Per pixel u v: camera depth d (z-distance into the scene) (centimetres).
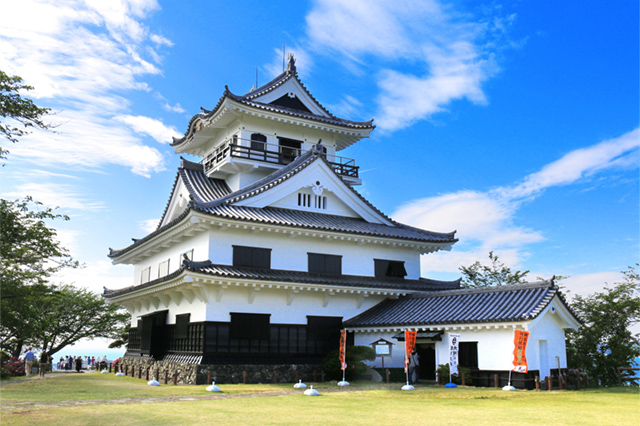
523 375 2038
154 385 2236
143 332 3123
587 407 1495
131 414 1303
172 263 3048
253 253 2664
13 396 1756
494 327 2134
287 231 2688
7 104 2180
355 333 2791
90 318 5681
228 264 2577
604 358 2912
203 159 3897
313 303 2744
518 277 4112
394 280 3097
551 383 2141
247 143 3309
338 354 2556
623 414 1348
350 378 2516
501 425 1161
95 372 4162
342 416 1289
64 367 5600
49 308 5159
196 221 2442
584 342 2956
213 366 2344
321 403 1577
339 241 2970
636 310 3012
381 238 2977
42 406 1476
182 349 2608
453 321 2267
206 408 1435
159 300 3064
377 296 2962
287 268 2753
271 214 2762
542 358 2186
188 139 3844
